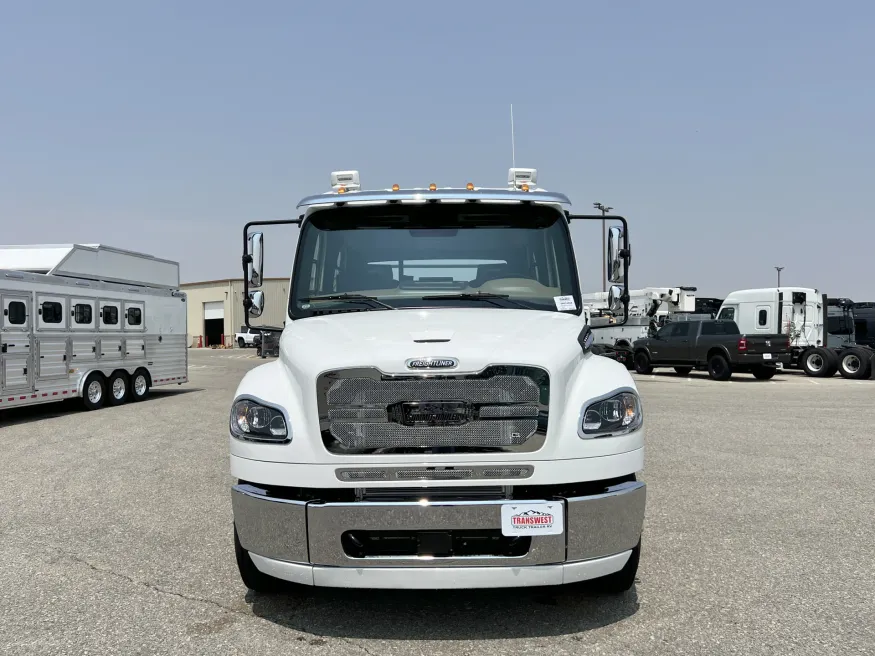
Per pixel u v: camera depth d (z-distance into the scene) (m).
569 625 3.56
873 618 3.62
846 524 5.34
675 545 4.85
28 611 3.80
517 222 4.58
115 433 10.73
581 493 3.37
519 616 3.68
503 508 3.23
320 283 4.45
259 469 3.40
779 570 4.34
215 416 12.77
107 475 7.43
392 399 3.31
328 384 3.33
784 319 24.11
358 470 3.29
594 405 3.42
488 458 3.29
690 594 3.96
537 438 3.30
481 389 3.31
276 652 3.29
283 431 3.39
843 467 7.49
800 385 19.34
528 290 4.45
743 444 8.94
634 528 3.45
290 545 3.31
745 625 3.54
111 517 5.74
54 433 10.90
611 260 4.75
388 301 4.38
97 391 14.59
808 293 24.59
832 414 12.07
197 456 8.52
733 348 20.98
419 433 3.30
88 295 14.34
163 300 17.38
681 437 9.51
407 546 3.30
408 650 3.29
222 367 30.58
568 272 4.48
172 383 17.73
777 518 5.52
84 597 4.00
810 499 6.11
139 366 16.11
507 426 3.31
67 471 7.69
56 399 13.34
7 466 8.06
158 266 17.25
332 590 4.09
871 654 3.21
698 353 22.19
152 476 7.34
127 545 4.97
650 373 24.50
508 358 3.32
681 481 6.82
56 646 3.37
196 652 3.29
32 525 5.52
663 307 26.80
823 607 3.76
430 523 3.23
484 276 4.49
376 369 3.31
